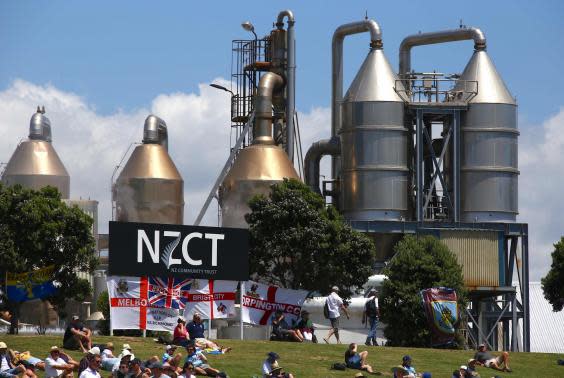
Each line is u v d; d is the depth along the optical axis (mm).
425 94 181000
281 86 190000
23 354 83875
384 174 177875
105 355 86812
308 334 111000
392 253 176500
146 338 102688
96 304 171625
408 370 90438
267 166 174250
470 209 178500
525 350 176500
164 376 77812
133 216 176500
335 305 114438
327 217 152500
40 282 139625
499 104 179250
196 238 105188
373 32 182875
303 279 148250
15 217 139375
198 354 88000
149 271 103062
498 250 176875
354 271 150250
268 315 111938
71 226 141625
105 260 183375
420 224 176250
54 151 187250
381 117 178375
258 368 91688
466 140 179250
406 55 190875
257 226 149875
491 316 180500
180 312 104188
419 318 139000
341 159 182500
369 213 177625
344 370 94375
